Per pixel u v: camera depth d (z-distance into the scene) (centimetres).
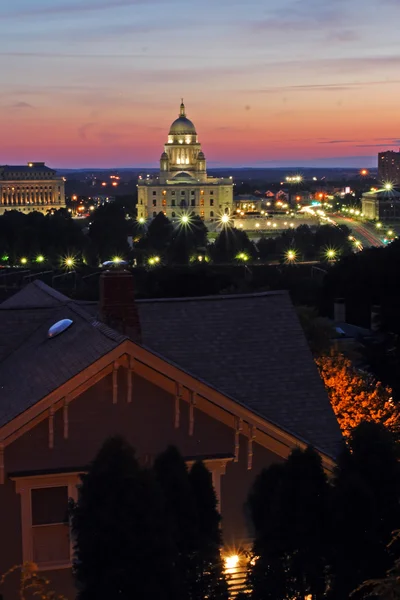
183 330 3769
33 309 4022
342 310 12775
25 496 3053
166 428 3200
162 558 2441
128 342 3080
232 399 3238
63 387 3044
